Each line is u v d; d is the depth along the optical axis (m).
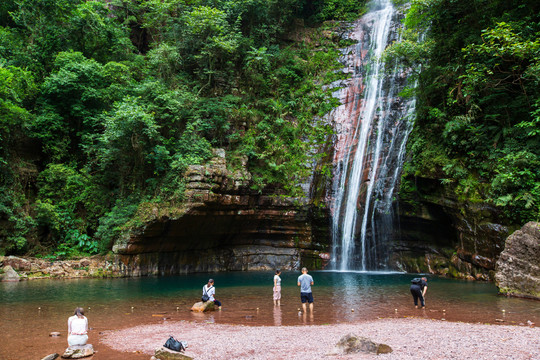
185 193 22.09
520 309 11.63
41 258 22.34
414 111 25.34
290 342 8.16
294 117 31.52
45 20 28.92
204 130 26.64
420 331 8.96
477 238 18.47
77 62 26.59
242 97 30.22
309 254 26.80
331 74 34.09
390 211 24.25
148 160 24.05
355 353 7.20
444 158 20.31
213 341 8.34
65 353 7.29
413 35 26.05
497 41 18.30
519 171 16.52
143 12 34.91
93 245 23.50
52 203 24.41
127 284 18.08
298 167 28.25
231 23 32.75
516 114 18.27
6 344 8.27
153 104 25.36
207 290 12.27
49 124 25.50
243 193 25.17
